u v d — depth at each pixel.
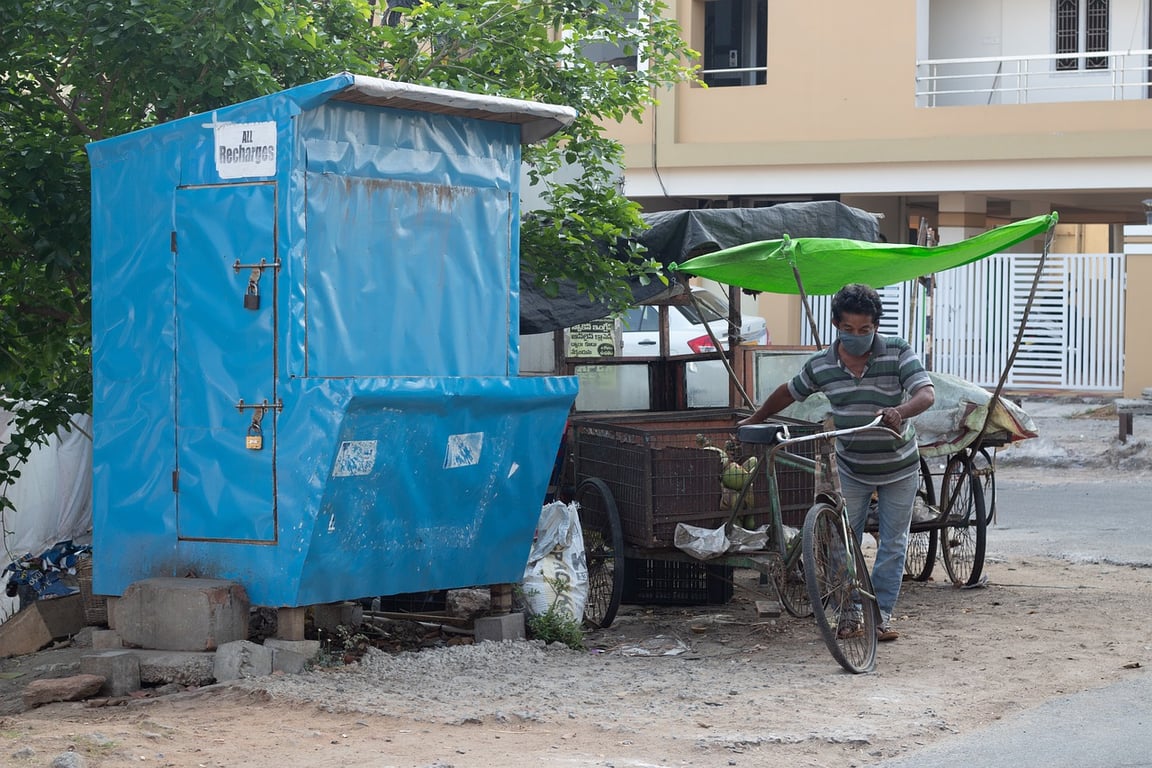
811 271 9.77
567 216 10.13
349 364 7.50
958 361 23.23
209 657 7.31
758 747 6.01
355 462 7.34
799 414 11.05
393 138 7.70
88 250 8.95
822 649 8.25
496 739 6.15
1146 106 22.56
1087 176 22.94
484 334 8.20
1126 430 19.23
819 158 24.36
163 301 7.69
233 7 8.62
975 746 6.03
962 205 24.00
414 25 10.30
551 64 10.66
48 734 6.11
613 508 9.09
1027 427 9.90
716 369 14.62
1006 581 10.76
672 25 11.03
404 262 7.75
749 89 24.91
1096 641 8.30
